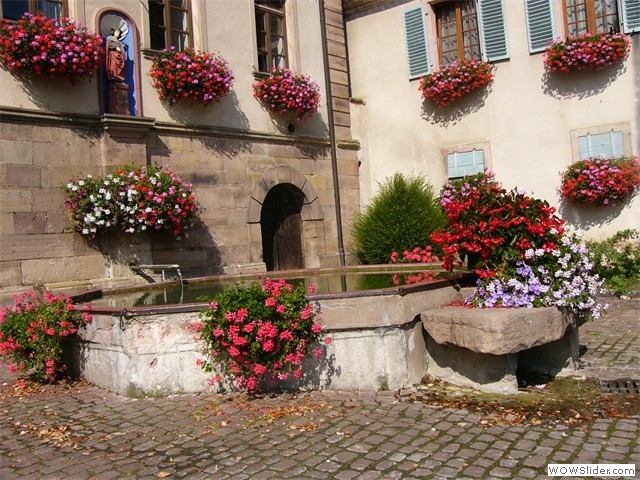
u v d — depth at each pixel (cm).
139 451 360
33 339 498
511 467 315
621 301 834
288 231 1074
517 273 468
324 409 418
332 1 1138
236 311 429
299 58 1066
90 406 452
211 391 466
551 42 980
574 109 977
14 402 475
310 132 1080
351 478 310
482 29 1047
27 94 725
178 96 870
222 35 945
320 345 461
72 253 750
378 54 1166
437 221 988
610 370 498
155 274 823
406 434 367
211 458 344
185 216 805
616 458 320
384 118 1166
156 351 463
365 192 1173
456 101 1083
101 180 753
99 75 787
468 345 425
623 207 936
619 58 932
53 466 344
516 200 478
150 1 874
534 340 424
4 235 696
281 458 339
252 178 973
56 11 770
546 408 405
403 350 462
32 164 722
